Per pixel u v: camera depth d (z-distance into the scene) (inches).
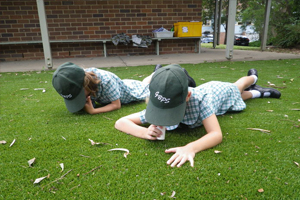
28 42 219.8
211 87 75.3
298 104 89.4
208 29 1046.4
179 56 240.1
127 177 46.6
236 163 50.5
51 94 111.3
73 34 236.4
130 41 247.1
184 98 51.6
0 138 64.0
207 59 213.3
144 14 245.1
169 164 50.5
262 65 180.2
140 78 140.9
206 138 56.4
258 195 41.3
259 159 51.9
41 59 235.8
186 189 43.0
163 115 50.4
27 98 104.8
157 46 249.8
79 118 78.7
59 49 237.9
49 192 43.0
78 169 49.4
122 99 92.1
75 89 68.9
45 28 171.8
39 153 56.0
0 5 217.3
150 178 46.2
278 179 45.3
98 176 47.1
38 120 77.3
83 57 243.9
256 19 550.3
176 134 65.4
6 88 123.6
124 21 243.3
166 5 246.5
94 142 60.3
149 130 60.1
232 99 79.1
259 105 89.0
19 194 42.6
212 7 774.5
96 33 240.5
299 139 61.1
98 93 80.7
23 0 219.9
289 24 342.6
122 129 66.6
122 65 190.5
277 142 59.6
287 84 120.3
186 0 248.5
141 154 54.8
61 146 59.2
